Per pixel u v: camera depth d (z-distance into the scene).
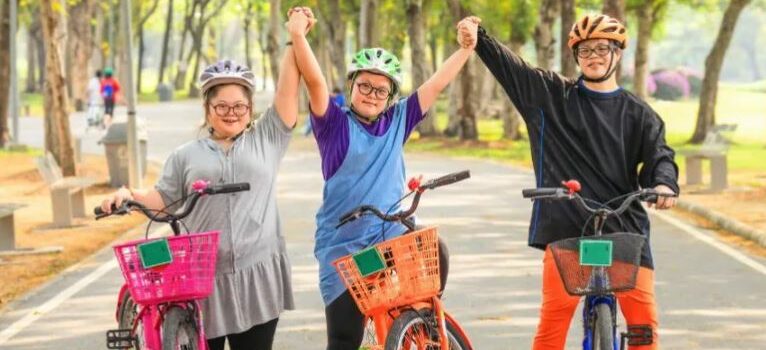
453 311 20.70
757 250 28.16
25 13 148.12
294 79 13.38
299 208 38.31
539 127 13.49
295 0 78.69
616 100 13.36
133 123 44.03
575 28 13.34
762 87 165.25
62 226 35.25
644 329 13.02
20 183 50.16
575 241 12.18
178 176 13.34
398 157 13.64
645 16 80.88
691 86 143.88
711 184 41.50
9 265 28.50
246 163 13.20
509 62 13.57
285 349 18.08
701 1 90.75
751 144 74.19
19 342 19.20
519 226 32.81
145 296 12.26
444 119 111.12
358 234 13.31
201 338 12.68
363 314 13.39
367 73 13.36
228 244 13.07
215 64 13.29
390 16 101.50
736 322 19.61
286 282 13.56
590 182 13.29
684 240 30.05
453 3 73.69
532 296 22.08
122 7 43.66
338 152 13.37
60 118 47.50
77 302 22.70
